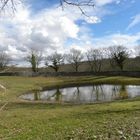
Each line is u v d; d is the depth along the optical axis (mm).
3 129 16469
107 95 44500
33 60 105062
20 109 28016
